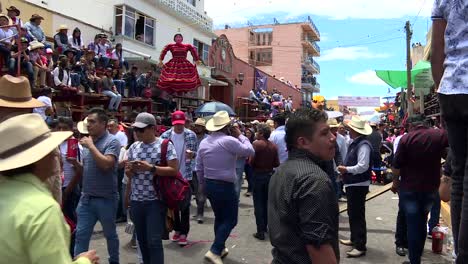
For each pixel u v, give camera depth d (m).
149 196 4.67
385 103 46.28
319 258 2.10
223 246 5.81
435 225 6.95
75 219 5.57
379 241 7.06
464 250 1.79
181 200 4.68
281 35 54.91
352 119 6.29
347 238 7.18
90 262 2.05
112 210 4.92
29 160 1.89
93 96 13.43
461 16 1.93
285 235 2.24
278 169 2.47
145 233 4.79
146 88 17.28
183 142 7.83
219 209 5.87
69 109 12.60
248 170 11.59
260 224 7.25
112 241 4.95
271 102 34.25
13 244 1.72
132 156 4.86
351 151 6.25
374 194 7.00
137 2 20.91
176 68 16.77
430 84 16.23
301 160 2.37
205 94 26.52
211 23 28.66
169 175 4.67
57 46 13.59
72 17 18.86
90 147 4.74
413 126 5.36
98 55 15.64
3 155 1.90
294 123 2.43
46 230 1.75
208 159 5.86
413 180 5.24
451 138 1.99
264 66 55.56
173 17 24.03
